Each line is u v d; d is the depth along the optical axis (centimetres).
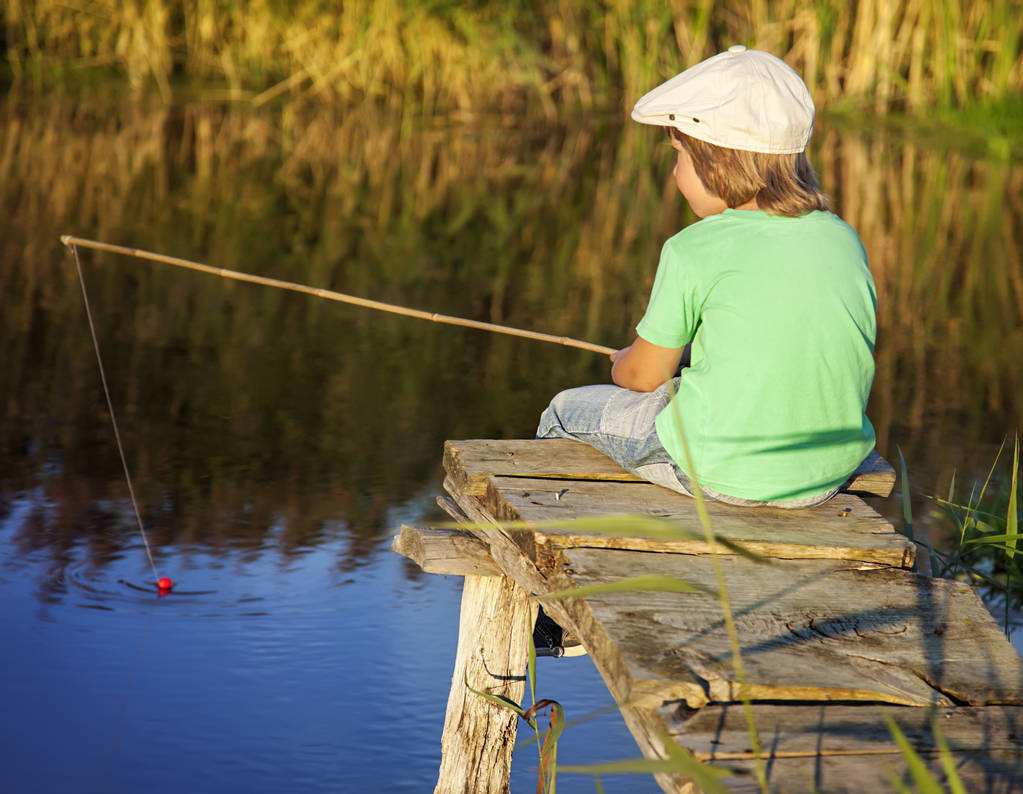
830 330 406
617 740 508
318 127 1875
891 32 2078
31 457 751
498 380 928
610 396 458
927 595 386
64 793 455
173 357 948
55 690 517
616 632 347
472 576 468
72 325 1006
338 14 1992
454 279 1191
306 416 840
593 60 2091
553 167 1736
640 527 273
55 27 2002
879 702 330
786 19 2070
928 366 989
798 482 421
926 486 751
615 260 1284
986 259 1327
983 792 291
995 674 345
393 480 739
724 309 409
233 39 2041
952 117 2044
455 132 1912
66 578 607
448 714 482
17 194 1397
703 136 413
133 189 1464
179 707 511
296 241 1295
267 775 472
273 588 606
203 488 718
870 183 1662
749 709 292
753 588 382
